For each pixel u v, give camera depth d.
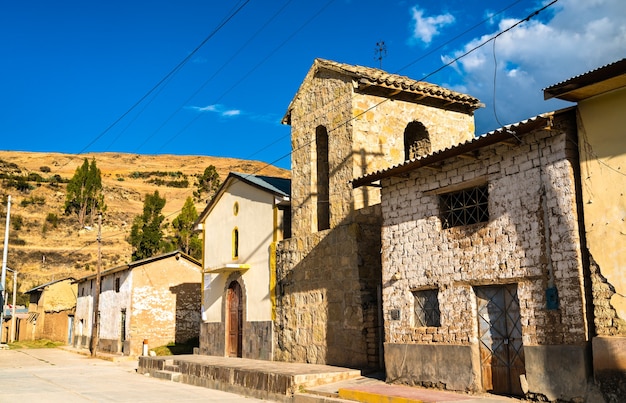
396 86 18.58
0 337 40.91
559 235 10.99
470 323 12.64
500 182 12.34
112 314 35.31
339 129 18.66
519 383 11.65
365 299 16.92
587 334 10.39
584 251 10.69
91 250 76.50
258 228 22.81
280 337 20.31
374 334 16.48
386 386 13.78
